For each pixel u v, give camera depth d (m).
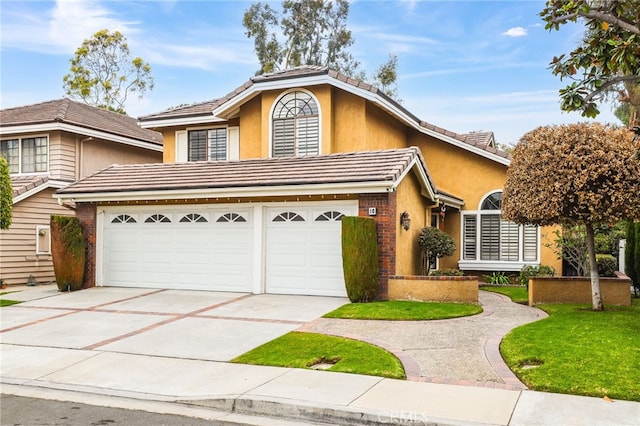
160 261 16.03
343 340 9.33
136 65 42.25
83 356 9.10
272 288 14.62
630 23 7.97
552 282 12.78
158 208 16.06
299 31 35.47
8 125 20.88
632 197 10.38
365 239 12.85
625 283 12.26
